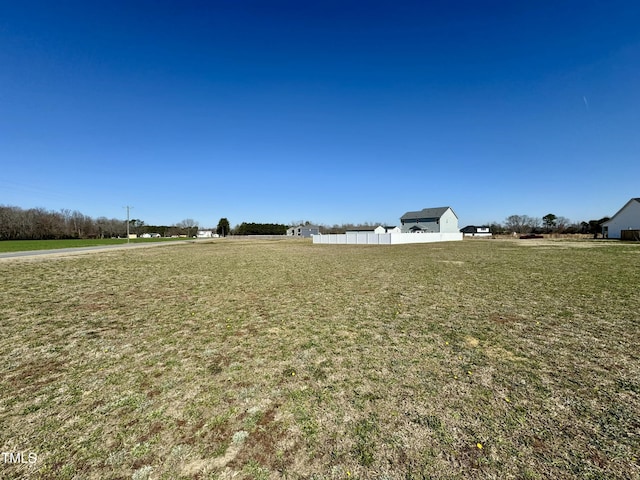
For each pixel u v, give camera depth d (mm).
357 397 2895
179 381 3250
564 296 6879
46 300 7020
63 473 2014
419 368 3484
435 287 8070
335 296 7211
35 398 2928
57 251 22969
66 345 4297
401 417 2566
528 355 3803
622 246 23062
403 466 2037
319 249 25531
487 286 8102
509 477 1931
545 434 2328
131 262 15250
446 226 53094
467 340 4324
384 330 4793
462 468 2010
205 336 4633
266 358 3818
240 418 2592
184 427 2480
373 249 24266
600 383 3100
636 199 36000
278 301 6816
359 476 1960
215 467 2061
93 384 3195
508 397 2857
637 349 3939
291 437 2348
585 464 2029
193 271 11852
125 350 4113
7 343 4379
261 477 1973
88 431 2436
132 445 2273
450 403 2770
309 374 3379
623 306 5996
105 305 6551
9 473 2008
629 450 2152
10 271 11711
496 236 60719
